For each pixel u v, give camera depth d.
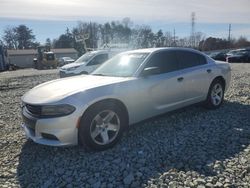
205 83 6.13
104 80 4.72
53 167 3.89
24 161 4.13
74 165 3.91
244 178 3.42
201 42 72.00
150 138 4.80
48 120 4.00
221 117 5.92
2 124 6.04
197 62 6.14
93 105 4.20
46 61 38.53
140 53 5.50
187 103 5.79
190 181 3.37
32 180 3.60
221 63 6.75
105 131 4.36
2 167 3.97
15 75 22.52
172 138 4.77
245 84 10.31
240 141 4.56
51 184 3.48
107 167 3.82
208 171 3.60
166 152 4.21
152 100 5.01
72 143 4.12
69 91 4.22
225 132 5.00
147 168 3.73
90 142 4.18
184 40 70.75
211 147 4.35
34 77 19.02
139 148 4.39
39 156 4.27
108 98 4.35
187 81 5.64
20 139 5.02
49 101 4.05
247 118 5.84
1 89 12.49
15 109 7.57
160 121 5.70
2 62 42.78
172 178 3.46
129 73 5.03
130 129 5.26
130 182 3.43
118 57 5.77
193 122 5.61
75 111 4.02
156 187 3.30
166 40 74.69
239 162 3.82
